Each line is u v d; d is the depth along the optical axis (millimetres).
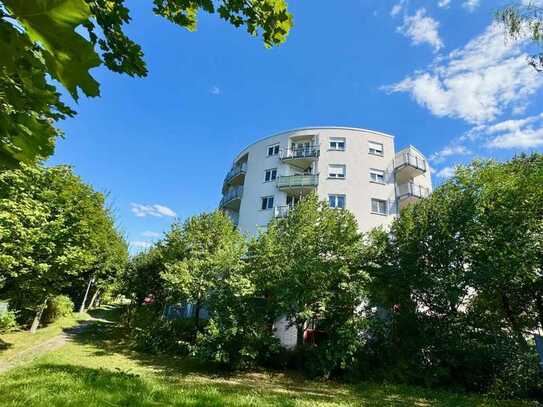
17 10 702
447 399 10328
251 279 14312
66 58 805
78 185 16828
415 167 25125
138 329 17891
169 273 15258
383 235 14883
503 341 12242
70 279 18391
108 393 5094
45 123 1316
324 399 8953
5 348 12578
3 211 10227
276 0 2465
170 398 5301
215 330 12438
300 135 27172
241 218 27000
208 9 2504
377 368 13062
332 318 13508
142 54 2123
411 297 13805
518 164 14828
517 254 11609
